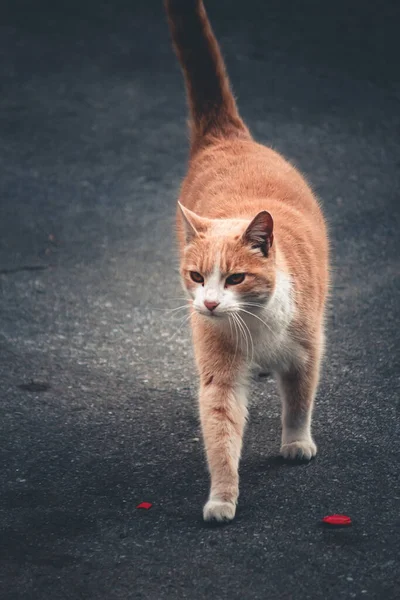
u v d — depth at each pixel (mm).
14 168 13242
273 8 18359
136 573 5738
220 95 8719
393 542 5879
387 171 12727
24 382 8305
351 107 14648
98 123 14531
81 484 6770
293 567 5695
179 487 6691
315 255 7074
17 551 6008
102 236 11344
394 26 17406
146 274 10391
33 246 11117
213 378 6531
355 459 6891
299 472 6766
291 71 15875
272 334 6512
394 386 7941
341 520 6059
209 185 7805
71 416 7734
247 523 6180
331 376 8156
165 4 8812
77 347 8938
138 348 8883
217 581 5617
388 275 10117
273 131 13875
